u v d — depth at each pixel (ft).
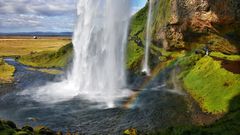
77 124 165.99
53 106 203.62
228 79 192.13
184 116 169.48
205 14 229.04
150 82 254.27
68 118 176.55
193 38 258.98
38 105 207.51
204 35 244.01
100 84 256.93
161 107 188.55
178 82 238.07
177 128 128.88
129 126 160.35
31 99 226.17
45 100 221.66
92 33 302.86
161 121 165.17
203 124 144.87
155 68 283.38
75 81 283.59
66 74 332.39
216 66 217.77
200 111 173.58
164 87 238.27
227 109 161.07
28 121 173.17
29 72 358.84
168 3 294.46
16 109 198.80
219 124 129.59
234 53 229.45
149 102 201.57
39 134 127.95
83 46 300.20
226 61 223.51
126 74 279.90
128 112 183.52
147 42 329.31
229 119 136.36
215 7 217.56
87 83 262.47
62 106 203.00
